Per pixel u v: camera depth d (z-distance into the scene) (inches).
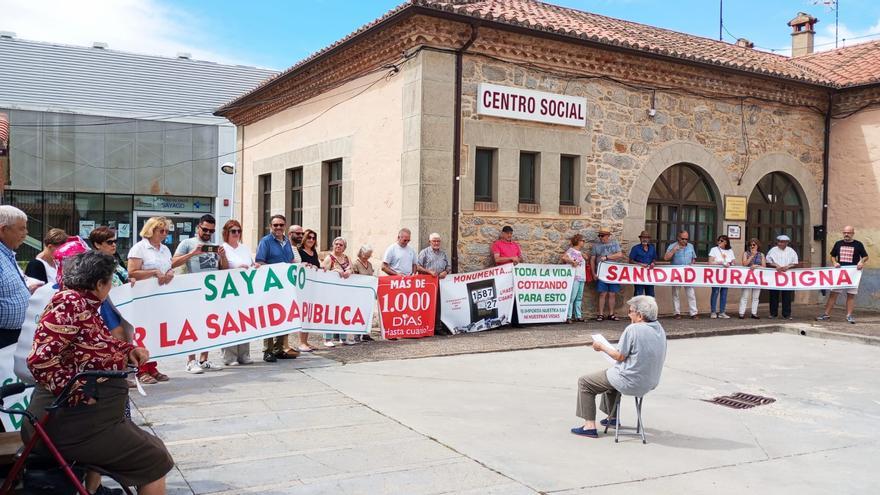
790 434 227.8
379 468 180.7
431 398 256.4
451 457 190.9
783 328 450.6
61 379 123.0
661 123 484.1
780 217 563.2
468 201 412.2
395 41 411.2
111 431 125.6
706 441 216.2
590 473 182.2
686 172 509.7
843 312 541.0
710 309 522.0
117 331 179.8
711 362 344.2
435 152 397.1
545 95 432.5
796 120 555.8
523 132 429.1
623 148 468.4
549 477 177.8
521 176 440.8
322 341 380.2
